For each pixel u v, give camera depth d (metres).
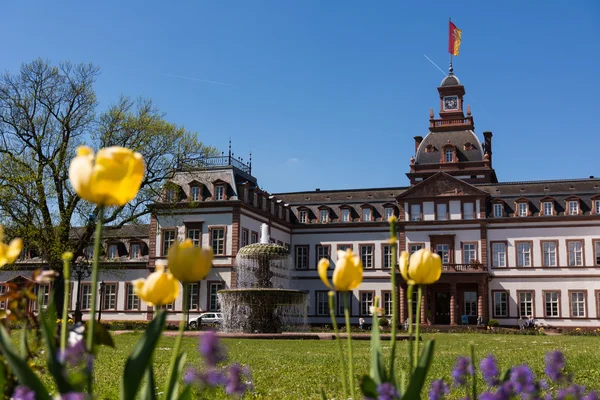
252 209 50.41
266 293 32.72
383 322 50.94
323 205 59.03
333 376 11.84
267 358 16.50
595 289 51.19
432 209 54.94
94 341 3.18
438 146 69.00
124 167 2.80
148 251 52.91
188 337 29.16
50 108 37.47
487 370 3.36
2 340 2.84
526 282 52.59
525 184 55.72
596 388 9.05
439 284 53.06
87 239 38.12
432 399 3.36
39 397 2.73
